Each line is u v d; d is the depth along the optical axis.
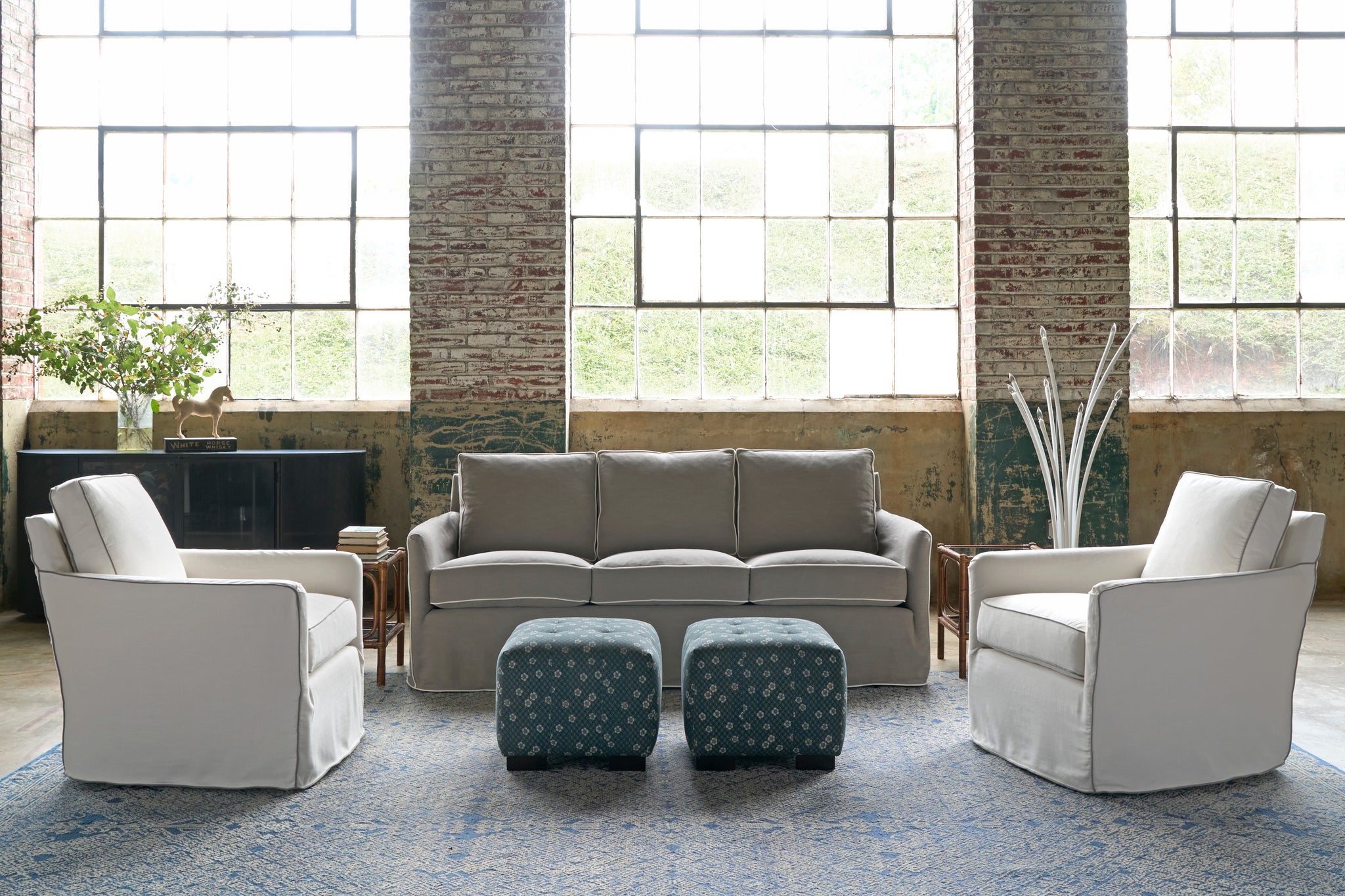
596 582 3.94
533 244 5.34
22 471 5.07
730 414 5.68
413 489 5.36
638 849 2.43
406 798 2.76
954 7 5.71
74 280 5.77
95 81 5.76
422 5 5.31
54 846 2.43
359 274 5.76
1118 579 3.41
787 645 2.99
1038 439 4.97
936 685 3.98
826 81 5.75
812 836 2.51
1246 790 2.80
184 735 2.80
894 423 5.67
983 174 5.32
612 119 5.73
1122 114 5.32
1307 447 5.70
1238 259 5.80
